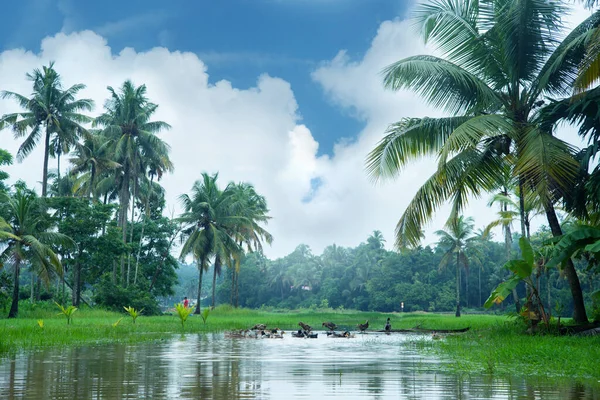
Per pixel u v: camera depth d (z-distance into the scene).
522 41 18.59
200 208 53.28
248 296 132.12
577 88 13.56
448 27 19.66
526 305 18.77
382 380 8.19
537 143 16.78
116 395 6.83
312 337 21.19
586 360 9.80
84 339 16.80
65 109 46.19
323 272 132.12
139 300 46.41
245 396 6.76
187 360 11.16
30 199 37.66
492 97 19.11
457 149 16.67
